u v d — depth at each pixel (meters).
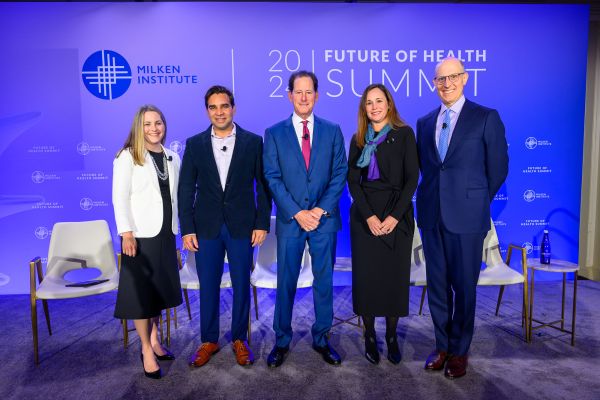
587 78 4.45
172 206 2.48
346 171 2.50
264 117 4.04
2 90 3.90
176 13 3.93
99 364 2.61
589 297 3.78
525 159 4.18
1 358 2.71
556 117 4.17
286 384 2.33
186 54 3.96
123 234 2.29
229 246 2.50
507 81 4.11
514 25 4.08
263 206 2.54
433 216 2.38
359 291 2.47
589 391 2.22
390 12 4.02
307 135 2.48
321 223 2.46
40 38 3.88
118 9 3.90
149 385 2.35
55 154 3.96
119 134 3.98
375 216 2.38
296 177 2.45
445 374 2.38
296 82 2.40
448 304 2.48
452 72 2.29
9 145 3.94
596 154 4.52
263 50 3.99
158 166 2.45
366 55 4.03
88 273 4.14
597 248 4.56
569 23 4.11
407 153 2.37
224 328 3.15
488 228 2.36
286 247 2.46
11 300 3.86
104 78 3.94
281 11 3.97
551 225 4.25
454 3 4.15
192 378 2.41
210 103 2.40
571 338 2.81
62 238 3.03
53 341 2.96
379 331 3.04
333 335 2.98
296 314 3.43
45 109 3.93
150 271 2.36
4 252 4.00
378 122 2.42
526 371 2.45
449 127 2.36
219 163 2.51
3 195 3.96
